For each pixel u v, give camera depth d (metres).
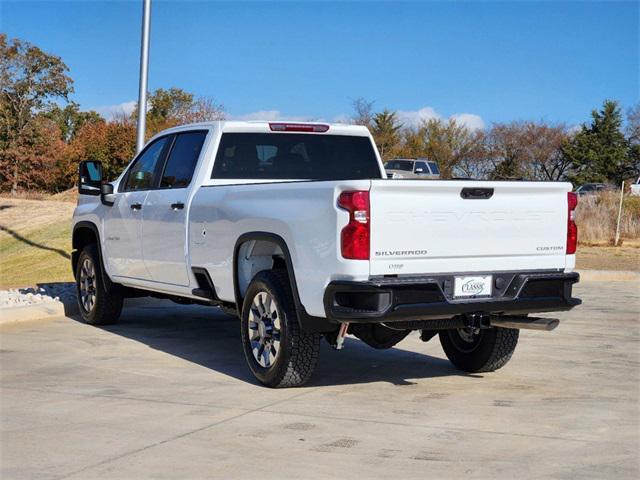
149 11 13.18
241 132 7.95
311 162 8.19
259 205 6.71
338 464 4.75
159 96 45.09
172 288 8.17
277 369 6.54
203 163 7.80
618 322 10.54
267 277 6.61
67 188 44.91
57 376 7.16
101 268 9.62
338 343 6.40
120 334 9.34
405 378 7.19
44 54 45.12
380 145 60.38
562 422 5.68
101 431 5.45
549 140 65.56
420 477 4.53
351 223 5.82
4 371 7.34
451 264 6.16
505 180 6.34
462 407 6.11
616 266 18.61
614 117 69.81
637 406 6.18
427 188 6.00
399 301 5.91
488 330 7.15
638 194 30.50
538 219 6.51
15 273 20.12
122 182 9.24
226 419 5.74
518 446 5.11
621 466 4.71
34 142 44.41
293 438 5.28
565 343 9.01
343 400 6.32
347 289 5.85
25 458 4.88
